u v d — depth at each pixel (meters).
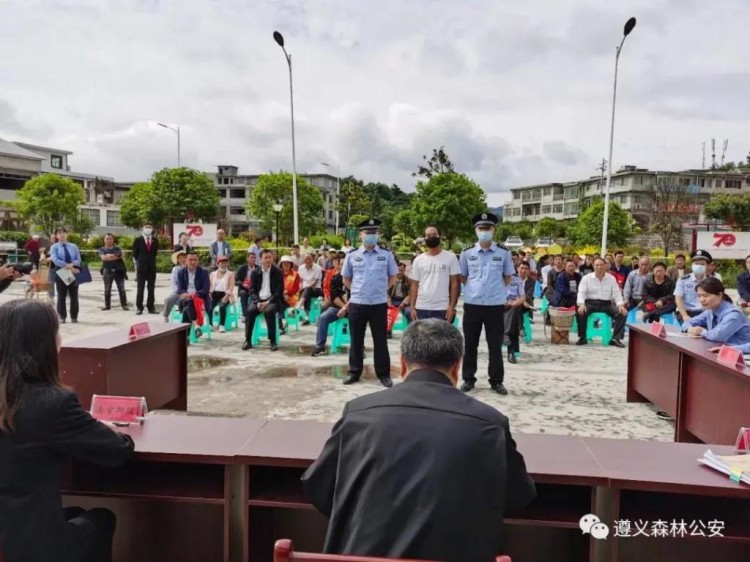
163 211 40.03
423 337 2.14
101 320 11.09
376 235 6.32
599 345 9.36
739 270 21.75
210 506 2.92
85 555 2.27
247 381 6.61
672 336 5.18
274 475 2.78
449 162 43.06
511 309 7.89
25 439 2.08
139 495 2.58
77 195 38.66
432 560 1.68
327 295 8.57
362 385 6.46
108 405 2.94
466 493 1.77
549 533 2.82
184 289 9.18
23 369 2.14
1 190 47.41
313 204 45.62
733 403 3.98
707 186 56.28
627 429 5.20
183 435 2.73
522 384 6.68
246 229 73.00
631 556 2.67
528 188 75.69
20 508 2.06
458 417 1.88
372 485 1.80
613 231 39.34
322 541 2.89
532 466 2.42
